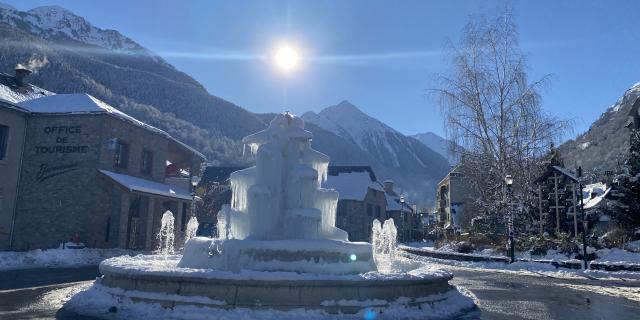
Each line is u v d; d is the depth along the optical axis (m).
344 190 60.00
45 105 29.38
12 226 27.39
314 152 14.05
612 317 10.80
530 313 11.24
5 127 27.20
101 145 27.83
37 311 10.08
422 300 10.46
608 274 21.44
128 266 10.87
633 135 29.11
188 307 9.52
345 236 13.77
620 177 28.30
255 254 11.29
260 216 12.98
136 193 28.28
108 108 30.30
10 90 31.19
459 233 43.16
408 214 77.12
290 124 13.88
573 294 15.00
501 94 33.12
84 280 16.38
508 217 29.34
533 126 32.66
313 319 9.06
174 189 34.78
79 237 26.67
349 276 9.81
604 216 32.03
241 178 13.88
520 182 33.06
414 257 34.53
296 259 11.23
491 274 22.44
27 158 28.27
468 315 10.70
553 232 32.19
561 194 32.81
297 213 12.88
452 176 63.69
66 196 27.59
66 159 27.92
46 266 21.75
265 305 9.38
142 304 9.90
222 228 13.75
